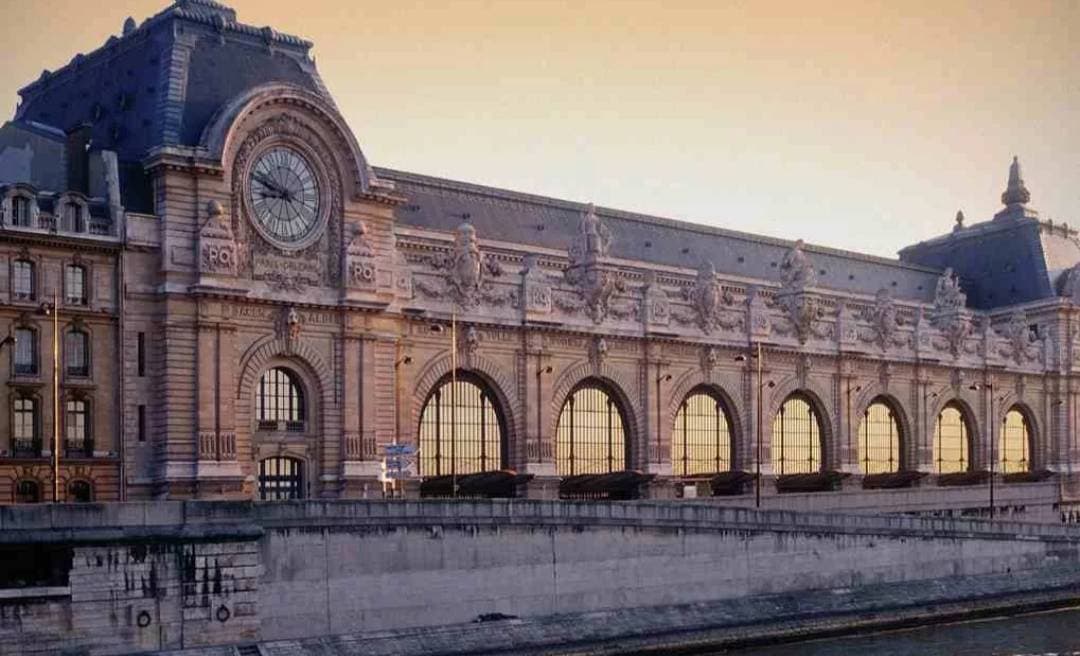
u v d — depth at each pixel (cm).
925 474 14050
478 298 10400
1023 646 8512
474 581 7619
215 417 8638
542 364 10781
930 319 14912
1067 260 16812
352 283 9381
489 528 7700
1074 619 9838
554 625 7875
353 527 7175
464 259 10288
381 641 7181
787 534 9138
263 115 9012
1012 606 10100
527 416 10681
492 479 10112
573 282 11312
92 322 8325
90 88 9819
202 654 6588
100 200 8469
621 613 8206
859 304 14412
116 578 6412
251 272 8919
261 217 9000
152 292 8550
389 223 9731
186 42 9194
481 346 10431
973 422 14938
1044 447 15838
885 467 13975
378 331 9575
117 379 8400
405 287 9856
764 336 12538
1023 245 16675
